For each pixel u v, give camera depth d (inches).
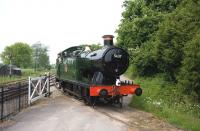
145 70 1076.5
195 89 626.5
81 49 856.3
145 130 441.7
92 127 459.2
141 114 569.9
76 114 566.3
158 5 1067.3
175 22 769.6
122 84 647.1
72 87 848.9
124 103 706.8
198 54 593.9
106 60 642.2
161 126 471.5
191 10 736.3
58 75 1040.2
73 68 792.3
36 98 733.9
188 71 625.6
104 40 684.7
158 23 1010.7
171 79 828.6
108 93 617.9
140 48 1047.6
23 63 3651.6
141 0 1106.7
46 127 461.4
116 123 486.6
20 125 476.7
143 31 1034.1
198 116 582.2
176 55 754.8
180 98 699.4
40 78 786.8
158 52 811.4
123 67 661.3
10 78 1775.3
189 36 706.2
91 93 611.5
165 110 570.3
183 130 450.0
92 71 704.4
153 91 812.0
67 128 454.3
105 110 613.6
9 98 663.1
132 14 1136.8
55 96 861.2
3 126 472.1
